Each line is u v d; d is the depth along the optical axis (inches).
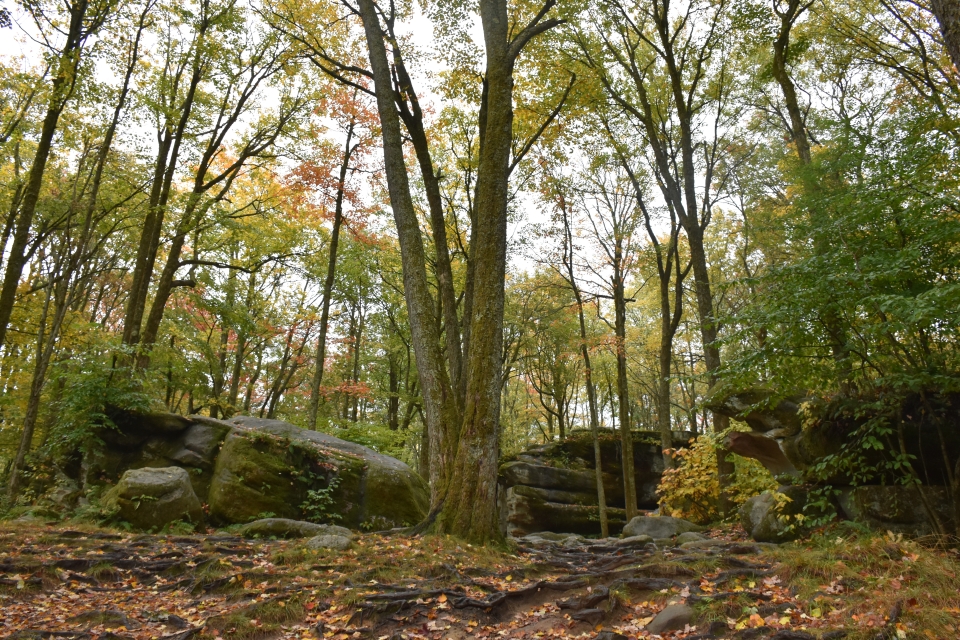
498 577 226.7
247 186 801.6
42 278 713.6
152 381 490.3
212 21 587.2
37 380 402.0
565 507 711.1
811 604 156.6
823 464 251.3
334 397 1065.5
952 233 216.5
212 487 396.5
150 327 593.6
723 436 474.3
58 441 406.0
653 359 1208.8
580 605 181.5
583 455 790.5
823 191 266.5
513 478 738.2
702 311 556.4
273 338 900.6
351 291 858.1
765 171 724.7
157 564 236.1
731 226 887.1
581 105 544.1
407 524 438.9
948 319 203.9
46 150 444.1
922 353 228.2
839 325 241.4
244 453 407.8
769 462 386.9
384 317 964.0
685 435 800.9
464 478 292.8
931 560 174.4
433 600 190.1
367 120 591.2
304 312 836.6
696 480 534.9
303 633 170.7
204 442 423.8
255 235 725.3
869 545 196.9
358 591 199.6
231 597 202.8
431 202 436.8
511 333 973.2
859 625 136.2
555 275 892.6
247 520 380.5
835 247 253.9
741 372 258.5
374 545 269.3
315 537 274.8
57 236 717.3
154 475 341.4
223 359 893.2
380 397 1044.5
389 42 450.6
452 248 762.2
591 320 1038.4
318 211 642.8
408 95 440.8
